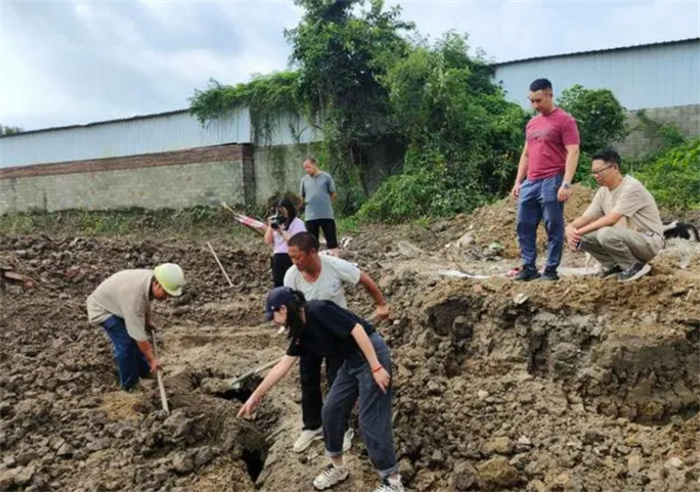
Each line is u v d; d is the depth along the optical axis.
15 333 6.98
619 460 4.59
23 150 23.41
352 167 18.33
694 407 5.06
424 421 4.96
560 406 5.17
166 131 21.38
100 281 9.09
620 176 5.75
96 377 6.02
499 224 11.81
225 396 5.72
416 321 6.41
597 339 5.40
